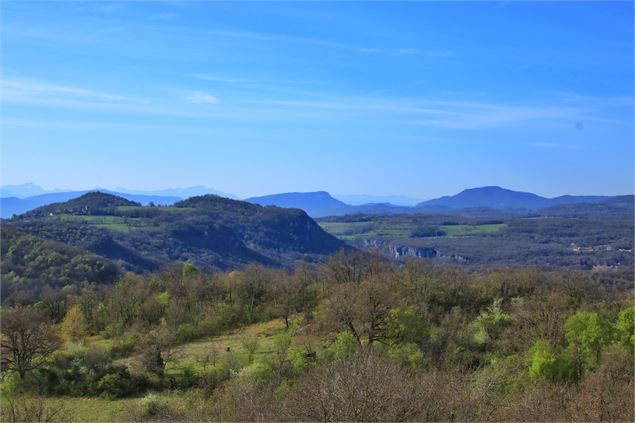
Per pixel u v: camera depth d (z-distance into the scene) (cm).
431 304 5850
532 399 2136
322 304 6022
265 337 5522
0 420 2923
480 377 2805
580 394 2331
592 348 3462
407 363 3441
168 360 4503
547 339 3847
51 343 4669
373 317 4378
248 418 2066
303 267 8081
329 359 3428
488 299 6041
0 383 4188
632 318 3638
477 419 1877
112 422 3316
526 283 6278
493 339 4428
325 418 1416
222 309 6462
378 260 7856
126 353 5144
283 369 3459
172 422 2838
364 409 1409
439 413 1648
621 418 1992
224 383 3688
